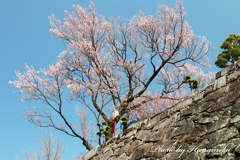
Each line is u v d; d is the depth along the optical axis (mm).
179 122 4930
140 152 5387
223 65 11078
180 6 11625
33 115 10500
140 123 6246
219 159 3512
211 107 4402
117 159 6055
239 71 4352
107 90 11914
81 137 10211
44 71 11398
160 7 11828
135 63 12742
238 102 3906
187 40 12000
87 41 11828
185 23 11617
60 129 10359
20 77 11055
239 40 11141
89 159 7414
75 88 11305
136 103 13141
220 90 4488
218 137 3781
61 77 11492
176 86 13578
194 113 4703
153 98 11984
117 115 7840
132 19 12492
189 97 5160
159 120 5617
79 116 11266
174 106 5438
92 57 11906
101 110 11695
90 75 12367
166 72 14219
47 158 10070
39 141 10422
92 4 12594
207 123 4227
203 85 13609
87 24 12203
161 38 12273
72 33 12469
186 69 13711
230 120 3803
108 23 12695
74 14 12484
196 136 4230
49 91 10844
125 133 6582
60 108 10438
